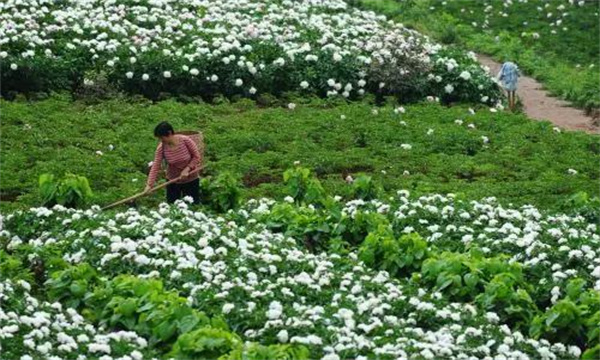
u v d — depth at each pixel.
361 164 31.36
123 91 37.62
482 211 25.28
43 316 18.69
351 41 41.06
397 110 36.56
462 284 21.14
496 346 18.59
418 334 18.66
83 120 33.94
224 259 21.69
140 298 19.20
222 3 43.97
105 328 19.11
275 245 22.66
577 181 29.91
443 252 22.16
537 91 44.19
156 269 21.06
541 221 24.86
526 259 22.64
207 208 26.30
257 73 38.53
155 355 17.92
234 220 24.77
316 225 24.30
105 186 28.84
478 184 29.80
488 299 20.42
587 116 40.19
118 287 19.72
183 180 25.98
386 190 29.52
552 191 29.47
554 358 18.69
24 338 17.80
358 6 55.50
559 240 23.22
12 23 38.94
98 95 36.94
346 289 20.56
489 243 23.33
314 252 24.06
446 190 29.09
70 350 17.55
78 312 19.84
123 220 23.58
